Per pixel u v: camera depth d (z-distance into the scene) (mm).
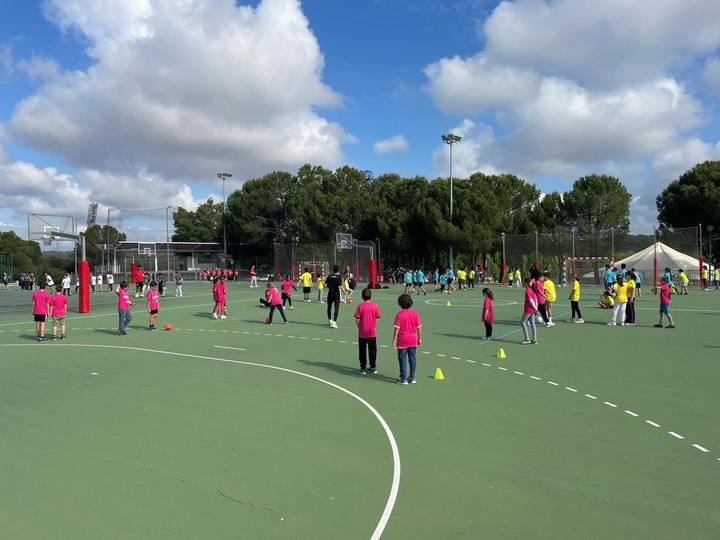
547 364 11516
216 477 5562
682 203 55844
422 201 54594
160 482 5453
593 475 5535
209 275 62062
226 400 8664
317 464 5891
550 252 46156
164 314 23297
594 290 37250
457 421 7422
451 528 4461
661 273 41500
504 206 56844
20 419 7680
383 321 20297
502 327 18000
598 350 13258
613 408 8023
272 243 71938
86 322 20688
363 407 8195
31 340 15922
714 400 8445
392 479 5465
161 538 4355
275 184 71750
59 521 4660
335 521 4598
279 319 21266
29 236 42531
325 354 13125
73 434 7004
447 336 15922
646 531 4398
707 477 5477
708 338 15062
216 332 17391
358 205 65562
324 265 54688
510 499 4996
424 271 60594
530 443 6508
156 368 11383
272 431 7055
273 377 10430
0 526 4586
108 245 62688
